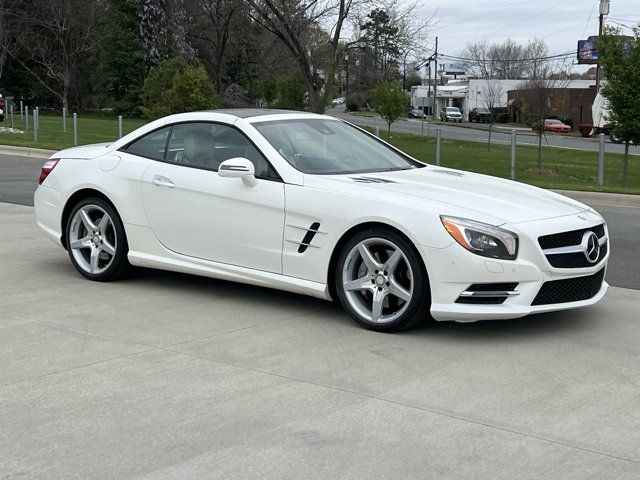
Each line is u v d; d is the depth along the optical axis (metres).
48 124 35.44
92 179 6.56
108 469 3.30
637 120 16.64
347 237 5.37
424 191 5.35
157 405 3.99
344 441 3.57
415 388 4.24
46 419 3.82
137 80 60.88
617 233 9.77
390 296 5.24
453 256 4.88
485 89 80.38
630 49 16.62
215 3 52.00
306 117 6.46
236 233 5.82
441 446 3.52
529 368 4.57
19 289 6.41
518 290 4.93
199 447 3.51
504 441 3.58
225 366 4.59
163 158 6.33
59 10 55.94
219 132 6.11
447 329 5.33
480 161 28.03
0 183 13.84
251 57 54.69
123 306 5.91
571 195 13.88
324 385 4.29
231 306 5.92
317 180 5.54
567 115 72.31
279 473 3.26
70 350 4.87
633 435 3.65
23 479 3.21
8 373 4.45
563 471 3.29
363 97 93.75
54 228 6.91
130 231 6.39
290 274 5.61
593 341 5.09
